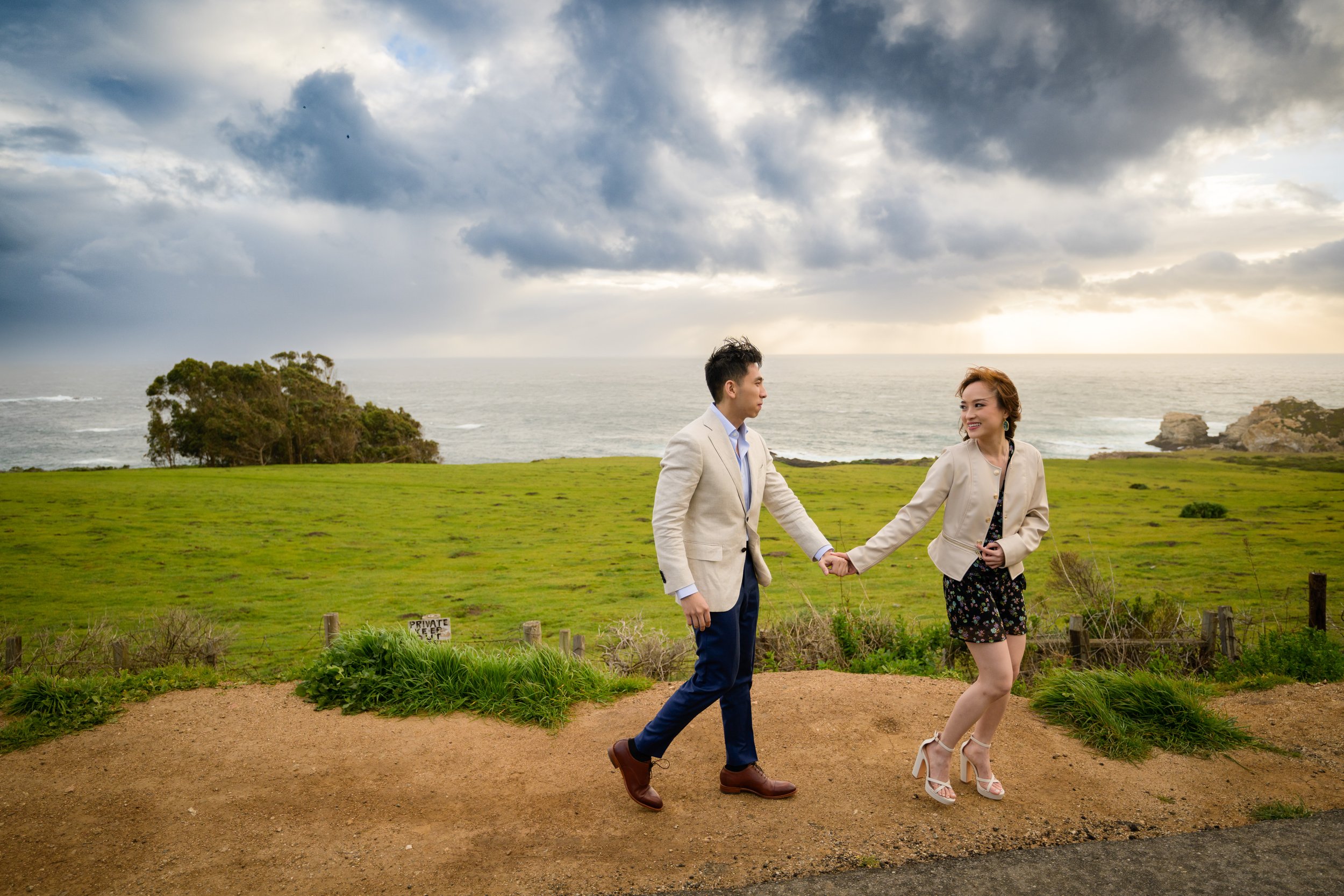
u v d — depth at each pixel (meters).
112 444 144.00
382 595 29.28
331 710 4.70
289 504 49.09
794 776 3.76
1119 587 28.81
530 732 4.37
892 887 2.84
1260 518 49.44
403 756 4.06
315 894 2.86
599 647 11.05
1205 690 4.99
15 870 3.03
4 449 136.12
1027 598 21.27
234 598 28.45
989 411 3.25
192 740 4.27
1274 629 11.16
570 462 76.69
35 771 3.91
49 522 40.81
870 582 30.25
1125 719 4.20
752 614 3.51
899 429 174.38
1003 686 3.30
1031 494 3.35
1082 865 2.96
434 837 3.27
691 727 4.36
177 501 47.88
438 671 4.88
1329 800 3.46
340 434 82.00
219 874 3.00
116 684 4.97
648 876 2.95
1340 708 4.53
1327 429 132.38
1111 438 157.38
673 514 3.28
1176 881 2.84
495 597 29.02
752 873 2.96
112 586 29.83
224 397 79.62
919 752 3.61
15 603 26.89
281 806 3.54
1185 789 3.61
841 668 8.02
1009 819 3.34
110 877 2.98
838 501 56.03
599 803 3.54
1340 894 2.73
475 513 49.03
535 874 2.98
